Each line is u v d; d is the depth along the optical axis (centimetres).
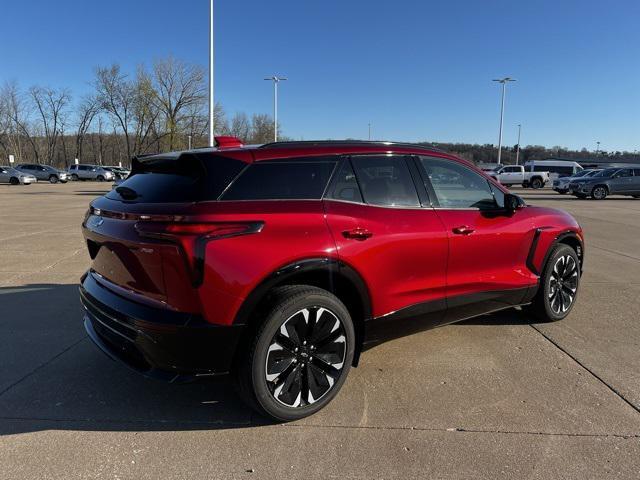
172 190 304
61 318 505
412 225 360
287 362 309
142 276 296
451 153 422
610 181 2527
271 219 298
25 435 298
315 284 324
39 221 1349
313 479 261
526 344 445
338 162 342
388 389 359
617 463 274
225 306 285
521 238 443
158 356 292
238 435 301
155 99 5678
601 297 596
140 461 274
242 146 344
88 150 8812
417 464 273
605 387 363
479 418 320
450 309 397
